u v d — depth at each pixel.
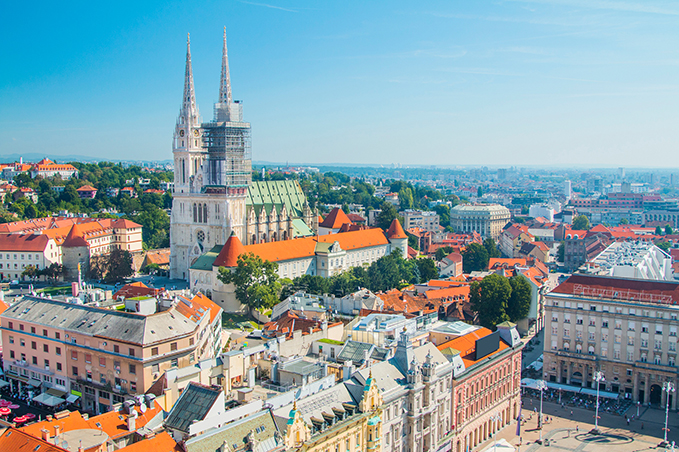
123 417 100.50
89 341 136.62
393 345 135.88
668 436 155.62
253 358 128.75
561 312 194.62
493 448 135.12
